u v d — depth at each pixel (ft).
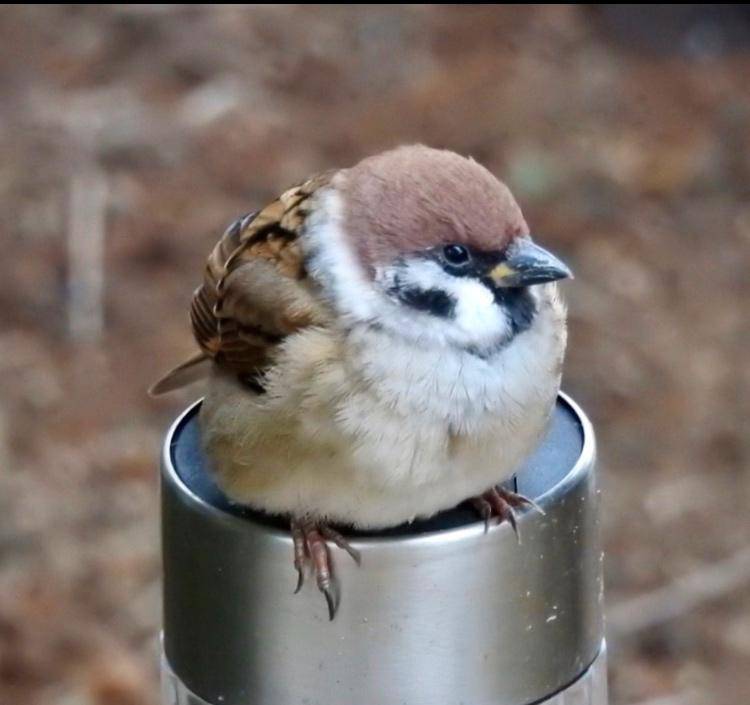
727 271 45.37
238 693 15.53
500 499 16.43
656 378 41.47
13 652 33.65
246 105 51.93
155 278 44.37
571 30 56.44
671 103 52.44
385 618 15.01
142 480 38.11
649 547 36.70
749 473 38.50
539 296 17.75
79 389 40.83
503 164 49.24
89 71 53.57
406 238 17.31
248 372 17.80
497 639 15.21
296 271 17.90
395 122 51.11
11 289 43.91
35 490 37.86
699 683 33.55
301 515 17.46
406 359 17.17
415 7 57.52
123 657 33.50
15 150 49.42
